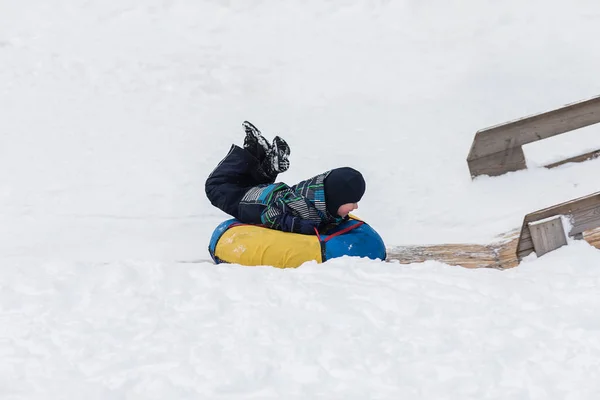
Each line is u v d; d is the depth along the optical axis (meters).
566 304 6.72
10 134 14.34
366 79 17.11
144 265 7.57
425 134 14.45
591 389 5.37
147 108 15.69
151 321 6.48
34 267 7.79
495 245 10.63
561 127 12.40
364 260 7.98
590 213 8.91
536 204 11.60
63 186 12.53
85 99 15.95
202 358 5.84
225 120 15.32
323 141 14.36
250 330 6.23
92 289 7.14
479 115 15.16
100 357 5.95
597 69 16.77
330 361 5.76
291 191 9.19
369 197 12.28
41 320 6.56
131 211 11.81
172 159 13.52
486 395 5.40
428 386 5.49
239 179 9.66
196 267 7.52
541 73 16.78
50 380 5.64
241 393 5.44
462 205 11.88
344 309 6.52
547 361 5.76
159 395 5.43
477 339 6.09
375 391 5.44
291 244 8.77
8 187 12.46
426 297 6.81
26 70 17.02
